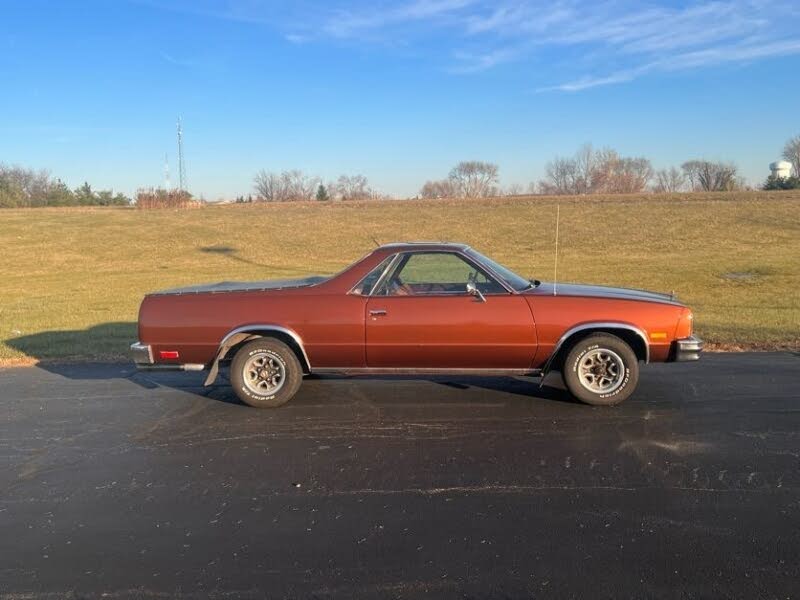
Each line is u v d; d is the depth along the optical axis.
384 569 3.40
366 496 4.29
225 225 35.41
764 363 7.73
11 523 4.00
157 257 26.73
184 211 43.47
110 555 3.60
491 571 3.36
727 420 5.64
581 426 5.55
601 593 3.15
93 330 11.18
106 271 22.88
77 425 5.90
